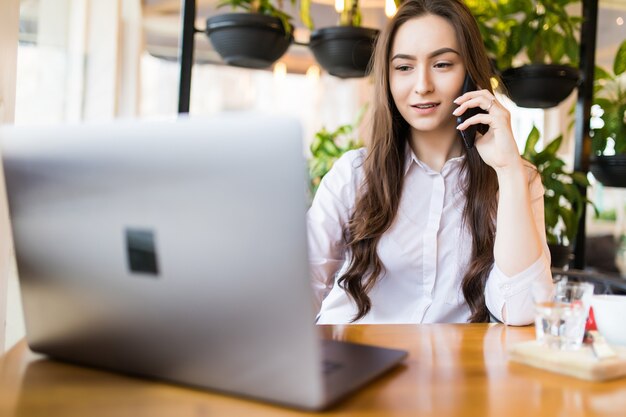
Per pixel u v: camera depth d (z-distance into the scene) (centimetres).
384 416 64
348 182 161
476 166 153
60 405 65
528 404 68
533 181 155
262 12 192
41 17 236
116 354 74
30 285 78
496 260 126
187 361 69
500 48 228
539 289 91
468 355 89
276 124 58
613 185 227
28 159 73
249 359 65
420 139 158
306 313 60
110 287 71
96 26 285
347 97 549
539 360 83
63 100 260
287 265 60
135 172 65
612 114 234
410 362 85
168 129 63
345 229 160
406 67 149
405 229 154
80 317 75
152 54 368
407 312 154
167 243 65
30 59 231
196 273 65
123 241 68
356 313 155
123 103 328
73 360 79
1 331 164
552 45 225
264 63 188
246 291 62
